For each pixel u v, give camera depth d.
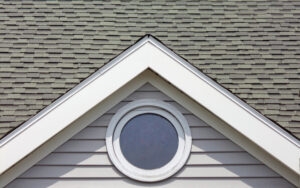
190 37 8.64
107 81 6.21
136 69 6.27
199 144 6.39
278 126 6.03
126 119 6.45
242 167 6.34
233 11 9.38
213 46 8.45
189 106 6.45
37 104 7.20
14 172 6.19
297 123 6.93
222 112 6.13
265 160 6.31
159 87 6.50
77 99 6.12
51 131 6.00
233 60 8.14
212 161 6.35
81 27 8.84
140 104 6.46
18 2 9.48
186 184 6.27
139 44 6.34
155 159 6.32
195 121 6.45
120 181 6.28
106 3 9.44
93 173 6.29
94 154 6.35
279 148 6.00
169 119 6.46
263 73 7.89
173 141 6.39
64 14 9.19
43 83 7.60
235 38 8.69
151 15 9.14
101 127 6.41
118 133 6.40
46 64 8.00
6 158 5.88
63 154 6.33
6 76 7.73
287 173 6.25
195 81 6.23
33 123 6.00
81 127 6.36
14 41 8.54
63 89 7.50
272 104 7.26
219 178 6.32
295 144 5.99
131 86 6.49
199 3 9.53
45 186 6.23
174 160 6.30
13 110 7.07
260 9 9.47
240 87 7.57
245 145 6.34
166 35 8.66
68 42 8.50
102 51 8.27
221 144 6.39
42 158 6.27
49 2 9.49
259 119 6.08
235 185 6.30
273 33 8.88
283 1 9.70
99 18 9.05
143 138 6.40
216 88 6.20
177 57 6.30
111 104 6.44
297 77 7.84
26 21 9.02
